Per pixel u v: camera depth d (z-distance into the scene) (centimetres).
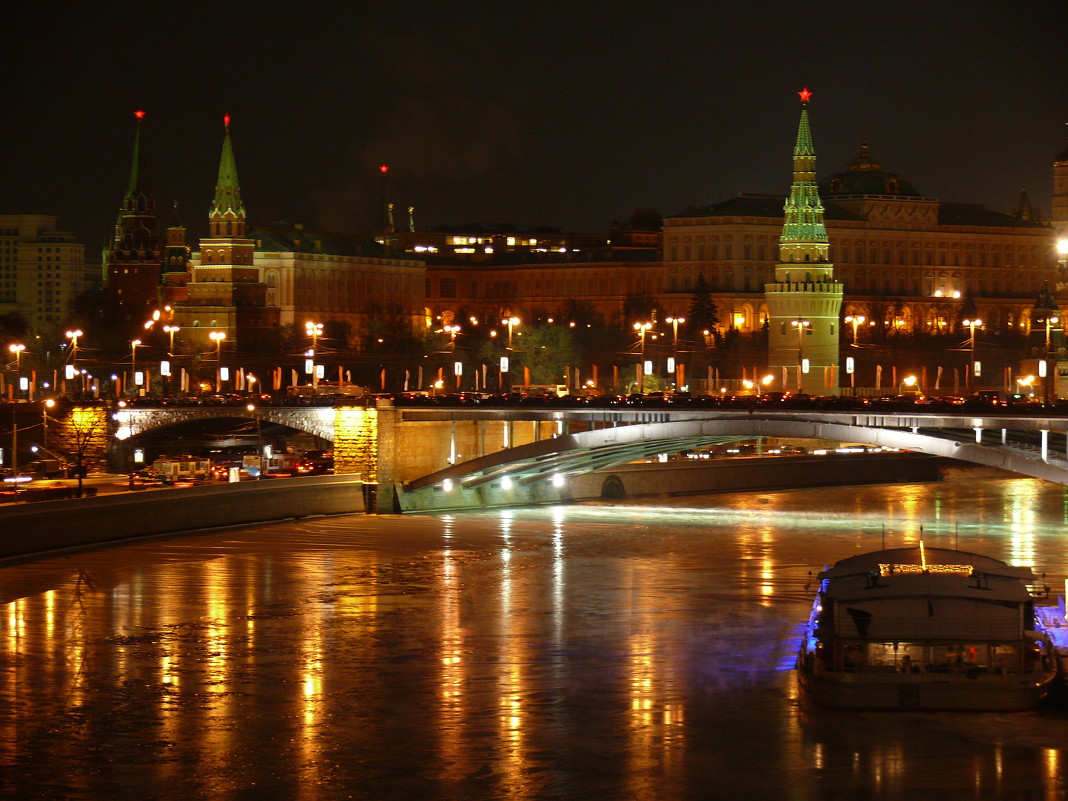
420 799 10150
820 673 11519
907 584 11606
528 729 11381
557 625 14475
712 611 15000
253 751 11000
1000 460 17900
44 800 10175
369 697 12181
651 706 11838
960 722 11231
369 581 16562
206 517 19612
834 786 10225
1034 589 12775
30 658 13288
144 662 13175
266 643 13812
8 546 17288
